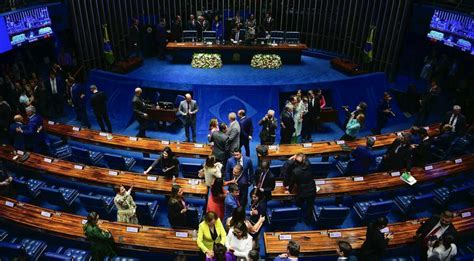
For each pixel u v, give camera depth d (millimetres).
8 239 9008
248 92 14469
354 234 8195
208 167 8953
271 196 9125
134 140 11867
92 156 11586
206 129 14086
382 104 13375
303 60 20609
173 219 8047
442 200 10000
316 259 8656
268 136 11539
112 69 17953
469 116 14656
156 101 14461
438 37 16266
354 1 19516
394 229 8398
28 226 8430
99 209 9328
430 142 10188
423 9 16719
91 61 18547
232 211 7809
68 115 15391
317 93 12906
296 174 8656
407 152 9945
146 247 7891
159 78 17578
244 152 12992
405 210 9547
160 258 8828
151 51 20375
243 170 8867
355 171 10102
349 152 11344
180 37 20047
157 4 21156
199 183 9672
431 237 7566
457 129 11664
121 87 15008
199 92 14477
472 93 15289
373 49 19047
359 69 19422
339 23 20547
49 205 10359
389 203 8945
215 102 14391
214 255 6695
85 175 10000
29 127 11281
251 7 22109
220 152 10320
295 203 10258
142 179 9836
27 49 17078
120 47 20109
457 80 17109
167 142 11766
